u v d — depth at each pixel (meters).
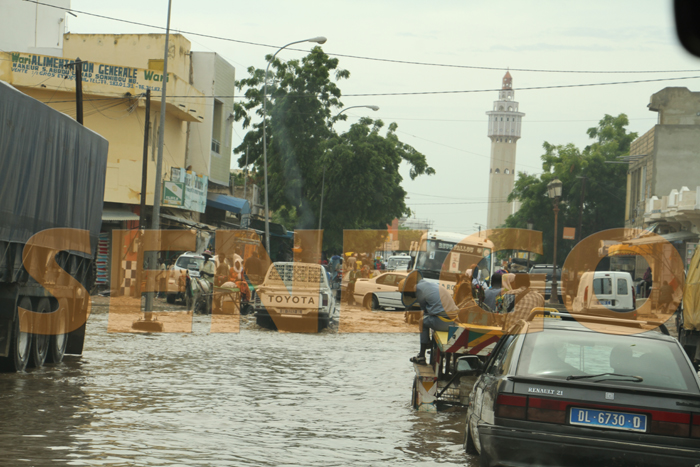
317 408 12.85
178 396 13.29
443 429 11.50
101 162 19.89
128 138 42.22
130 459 8.70
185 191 43.59
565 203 92.56
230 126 58.56
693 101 67.00
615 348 8.23
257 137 61.19
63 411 11.42
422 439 10.70
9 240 13.70
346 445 10.08
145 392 13.55
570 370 8.02
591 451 7.38
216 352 20.33
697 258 20.09
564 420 7.55
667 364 8.05
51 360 16.95
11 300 14.26
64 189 16.75
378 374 17.44
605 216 91.69
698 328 19.06
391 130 66.00
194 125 52.16
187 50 49.81
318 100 59.56
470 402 9.81
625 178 91.38
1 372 15.05
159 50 47.53
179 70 48.38
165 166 42.94
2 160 13.27
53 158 15.92
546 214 93.12
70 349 18.33
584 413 7.54
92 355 18.73
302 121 58.69
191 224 44.88
